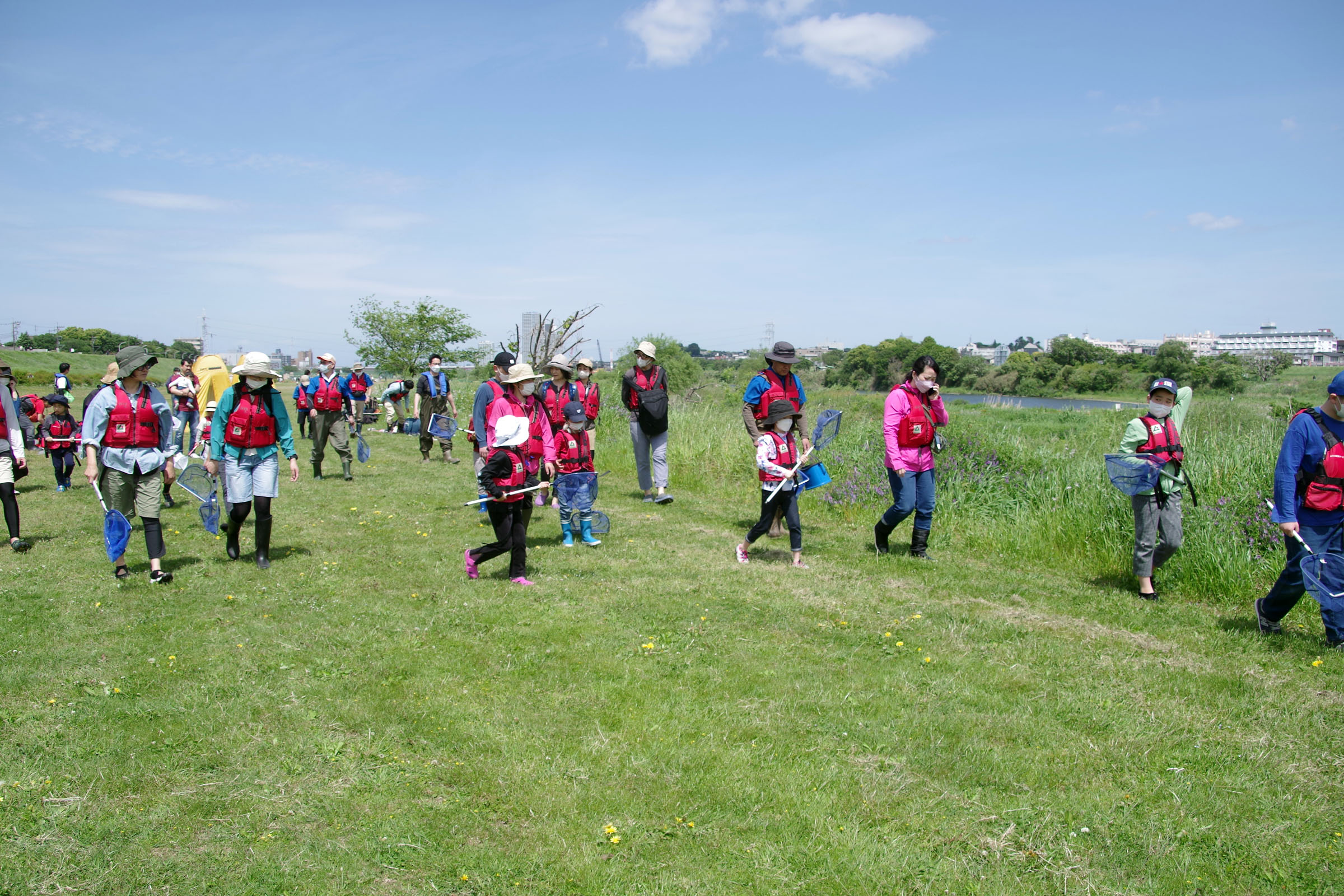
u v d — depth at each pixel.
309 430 20.48
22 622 5.61
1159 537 6.70
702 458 13.48
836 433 7.57
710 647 5.29
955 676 4.88
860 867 3.06
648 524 9.37
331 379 12.30
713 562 7.57
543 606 6.08
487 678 4.75
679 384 28.25
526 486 6.75
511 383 7.39
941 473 10.30
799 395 8.55
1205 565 6.93
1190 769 3.81
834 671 4.93
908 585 6.91
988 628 5.78
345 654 5.09
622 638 5.42
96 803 3.39
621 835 3.25
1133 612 6.26
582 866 3.03
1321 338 111.94
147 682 4.59
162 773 3.63
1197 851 3.21
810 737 4.09
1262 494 7.97
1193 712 4.42
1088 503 8.57
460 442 18.28
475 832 3.26
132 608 5.96
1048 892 2.96
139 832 3.20
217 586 6.56
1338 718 4.36
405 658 5.00
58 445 11.52
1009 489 9.93
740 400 21.44
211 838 3.18
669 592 6.52
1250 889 2.98
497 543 6.76
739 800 3.50
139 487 6.65
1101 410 20.20
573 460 8.30
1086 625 5.94
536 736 4.03
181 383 13.95
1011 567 7.84
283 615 5.85
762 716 4.30
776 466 7.23
